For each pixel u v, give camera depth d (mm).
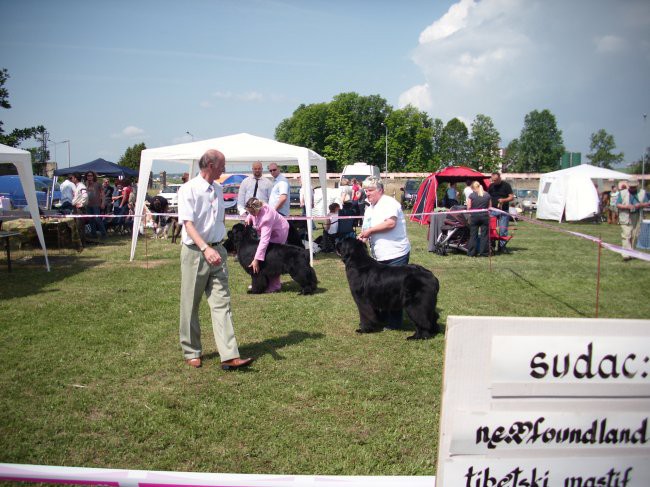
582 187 21484
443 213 11156
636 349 1712
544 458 1735
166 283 7922
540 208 23406
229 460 2910
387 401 3680
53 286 7688
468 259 10844
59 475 1874
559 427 1722
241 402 3652
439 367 4320
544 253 11875
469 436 1698
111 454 2973
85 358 4516
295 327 5512
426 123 77375
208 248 4016
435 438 3168
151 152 10211
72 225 11977
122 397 3738
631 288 7785
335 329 5441
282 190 8867
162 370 4262
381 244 5273
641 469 1768
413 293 4895
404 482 1873
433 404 3633
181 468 2834
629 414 1738
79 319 5762
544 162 79438
